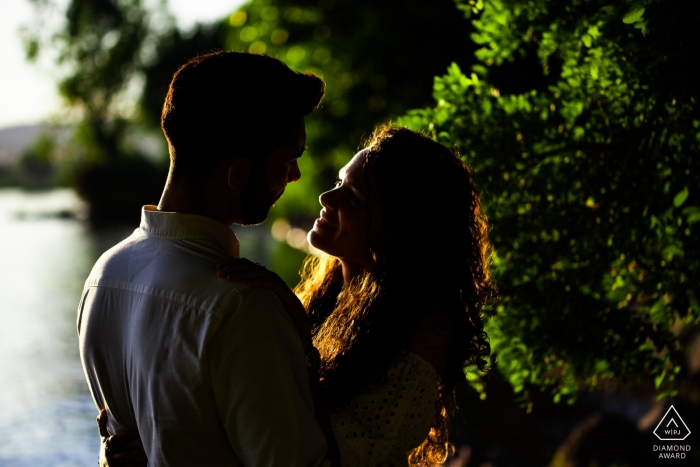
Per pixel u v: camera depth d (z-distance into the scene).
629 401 8.55
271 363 1.51
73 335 12.09
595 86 3.01
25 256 21.80
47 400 8.75
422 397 1.94
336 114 10.35
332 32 10.28
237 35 11.41
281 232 30.81
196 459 1.56
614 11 2.73
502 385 8.69
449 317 2.05
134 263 1.66
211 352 1.50
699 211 2.60
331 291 2.40
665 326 3.18
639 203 2.97
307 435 1.55
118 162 35.84
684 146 2.80
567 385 3.33
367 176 2.11
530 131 3.06
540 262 3.13
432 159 2.11
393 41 9.31
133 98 36.94
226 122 1.57
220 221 1.65
